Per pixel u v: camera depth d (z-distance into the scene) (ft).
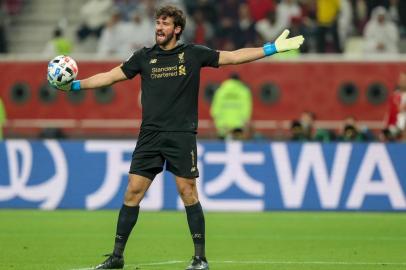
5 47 290.56
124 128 261.44
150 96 90.58
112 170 177.37
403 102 212.23
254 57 90.43
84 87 92.73
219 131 231.91
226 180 175.94
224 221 158.51
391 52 274.98
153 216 166.40
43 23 299.58
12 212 172.45
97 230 142.41
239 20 275.80
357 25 280.51
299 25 269.85
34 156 178.60
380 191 174.29
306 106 256.73
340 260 106.63
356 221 158.71
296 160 175.01
